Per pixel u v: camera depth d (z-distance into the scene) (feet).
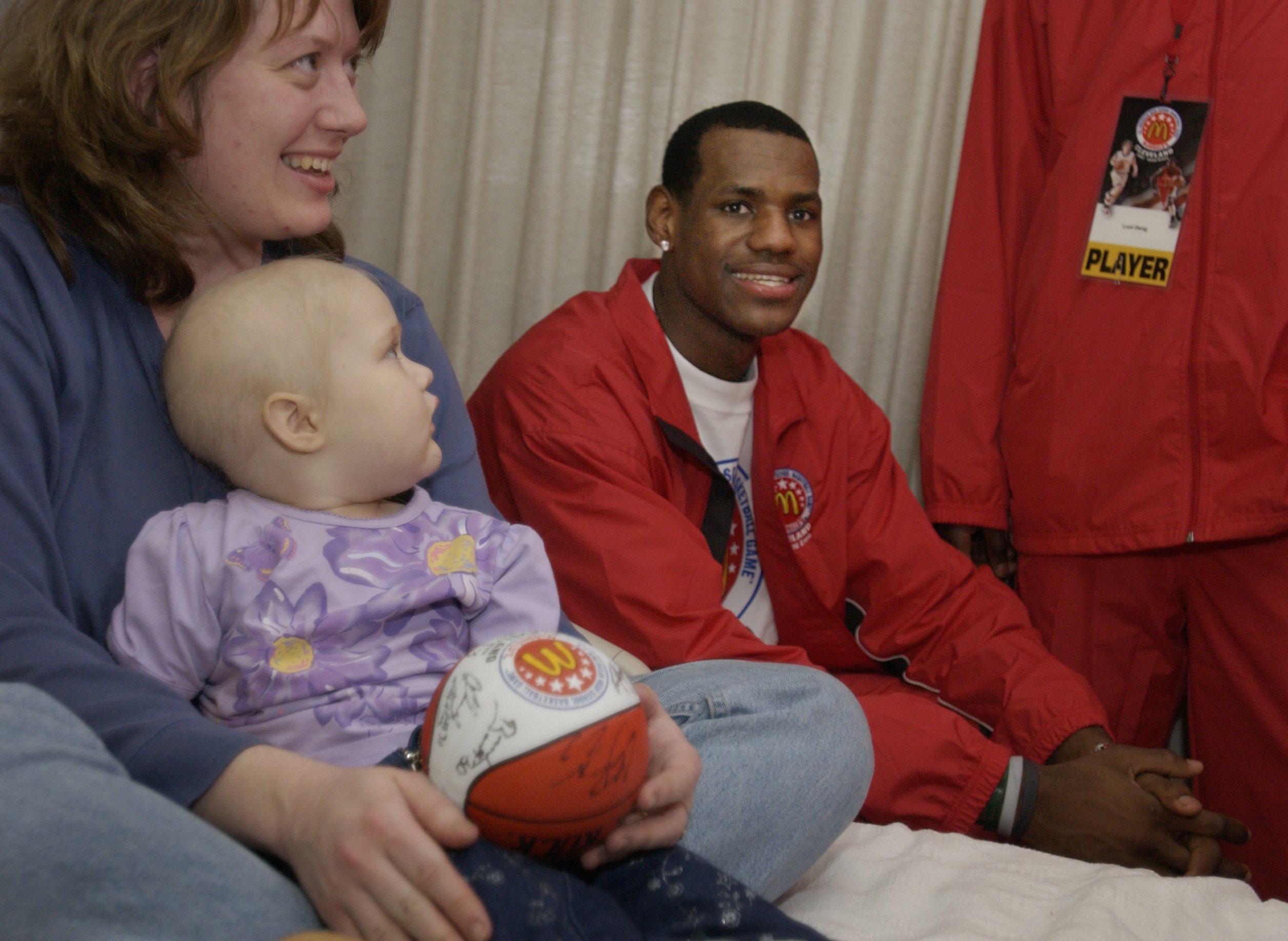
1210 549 6.20
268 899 2.35
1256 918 3.76
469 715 2.53
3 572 2.79
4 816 2.07
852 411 6.25
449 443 4.13
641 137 7.29
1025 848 4.46
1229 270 5.80
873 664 6.35
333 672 3.11
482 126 7.12
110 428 3.31
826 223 7.57
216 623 3.13
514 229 7.46
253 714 3.11
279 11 3.39
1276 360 5.75
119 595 3.25
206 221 3.58
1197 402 5.90
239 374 3.23
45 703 2.37
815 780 3.20
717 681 3.42
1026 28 6.79
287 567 3.15
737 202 5.65
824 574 6.01
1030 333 6.51
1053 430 6.38
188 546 3.16
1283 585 5.95
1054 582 6.66
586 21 7.22
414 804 2.37
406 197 7.14
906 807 5.04
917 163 7.38
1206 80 5.88
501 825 2.49
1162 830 4.97
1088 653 6.61
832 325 7.68
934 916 3.55
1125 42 6.08
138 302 3.49
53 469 3.14
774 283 5.72
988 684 5.81
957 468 6.82
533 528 5.34
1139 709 6.59
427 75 6.99
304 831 2.38
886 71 7.27
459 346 7.39
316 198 3.77
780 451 6.02
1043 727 5.56
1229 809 6.36
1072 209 6.28
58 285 3.29
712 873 2.71
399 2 7.12
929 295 7.54
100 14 3.30
